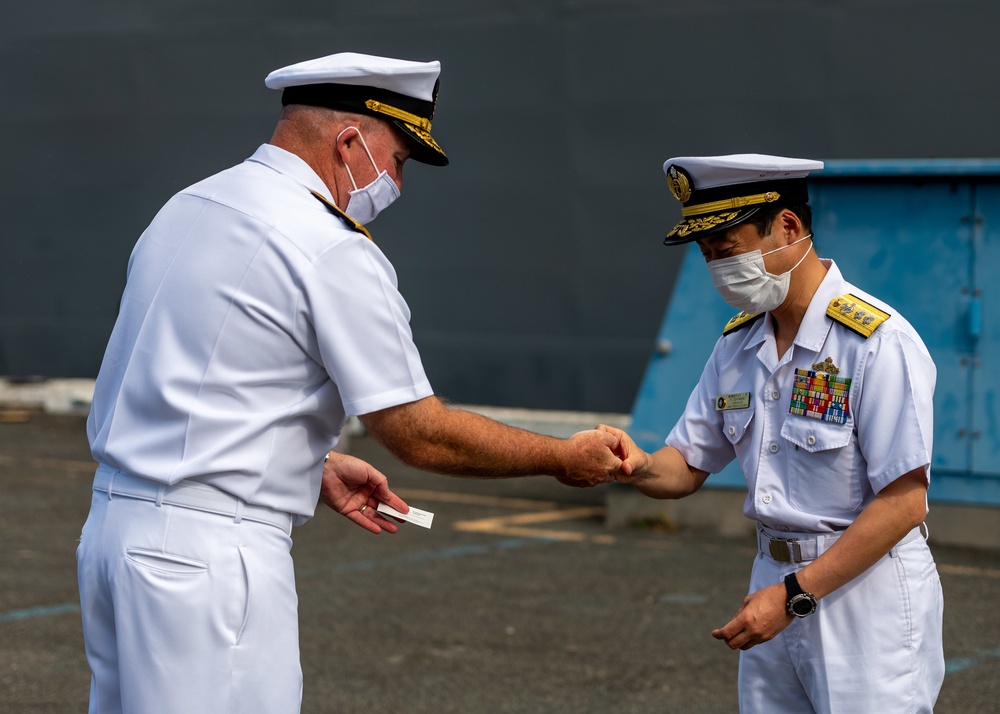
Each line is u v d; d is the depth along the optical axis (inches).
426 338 428.8
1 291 493.4
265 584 101.3
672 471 126.4
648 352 393.7
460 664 207.8
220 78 446.3
